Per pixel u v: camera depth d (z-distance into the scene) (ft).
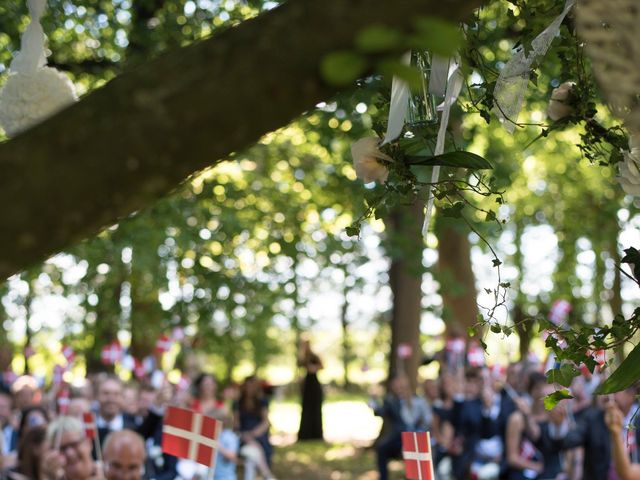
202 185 45.09
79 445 16.89
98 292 47.83
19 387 30.45
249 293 49.62
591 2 4.68
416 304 59.00
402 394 44.47
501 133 51.34
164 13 37.45
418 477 11.41
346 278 58.39
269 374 122.72
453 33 3.06
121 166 3.23
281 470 56.18
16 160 3.21
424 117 8.55
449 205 9.16
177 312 47.96
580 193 72.33
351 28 3.24
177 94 3.25
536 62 9.30
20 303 50.34
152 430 28.94
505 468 30.86
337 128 42.91
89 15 37.35
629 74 4.70
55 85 6.80
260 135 3.32
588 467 25.88
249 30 3.31
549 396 8.52
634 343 8.46
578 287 80.07
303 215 55.72
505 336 8.68
